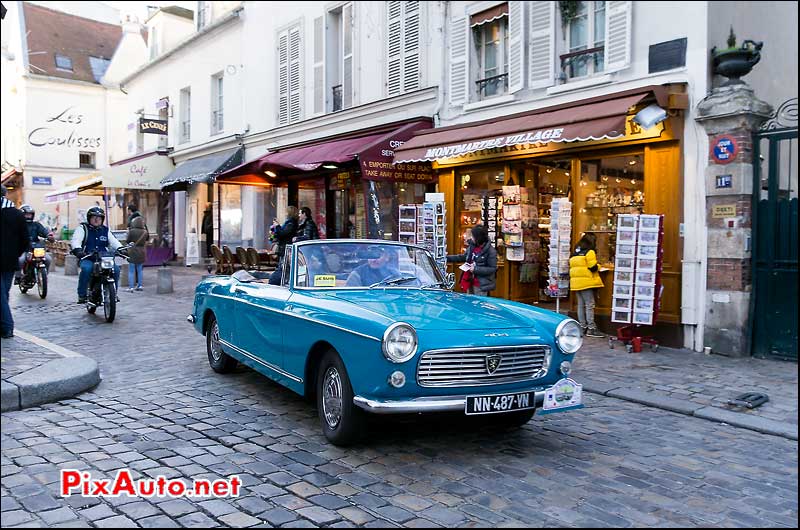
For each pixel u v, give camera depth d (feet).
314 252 19.16
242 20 63.41
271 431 16.92
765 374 24.16
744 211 26.91
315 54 53.72
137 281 50.01
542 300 38.17
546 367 15.42
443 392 14.20
